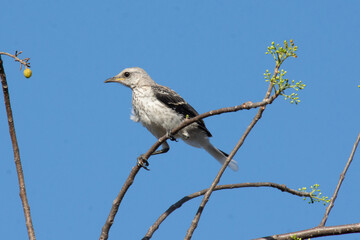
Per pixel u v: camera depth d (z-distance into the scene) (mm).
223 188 11227
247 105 7789
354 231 9555
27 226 9312
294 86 7062
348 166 9953
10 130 9656
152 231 10352
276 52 7273
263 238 9898
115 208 10062
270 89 7469
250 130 8977
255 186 11211
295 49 7203
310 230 9789
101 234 10070
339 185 9875
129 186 10109
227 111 8414
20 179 9586
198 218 8852
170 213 10766
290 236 9836
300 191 10172
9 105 9547
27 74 7980
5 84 9398
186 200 11000
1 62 9133
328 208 9891
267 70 7297
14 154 9625
